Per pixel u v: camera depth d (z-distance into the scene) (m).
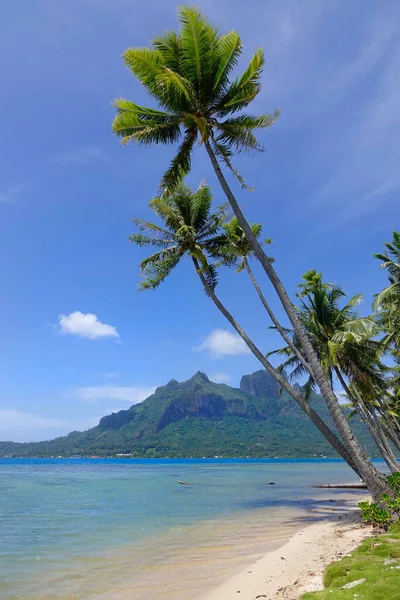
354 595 5.80
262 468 91.06
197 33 14.74
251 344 17.39
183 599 8.37
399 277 23.84
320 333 24.52
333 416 15.09
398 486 16.59
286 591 7.84
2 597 8.80
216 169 15.88
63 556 12.62
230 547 13.64
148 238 20.19
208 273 20.62
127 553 12.96
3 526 18.20
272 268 15.57
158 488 39.41
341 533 13.95
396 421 38.28
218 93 16.03
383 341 26.50
